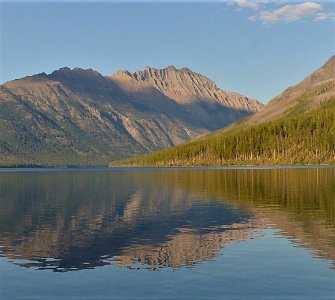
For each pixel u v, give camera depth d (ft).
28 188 429.79
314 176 497.05
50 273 122.11
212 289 107.55
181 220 207.92
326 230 174.19
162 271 122.11
